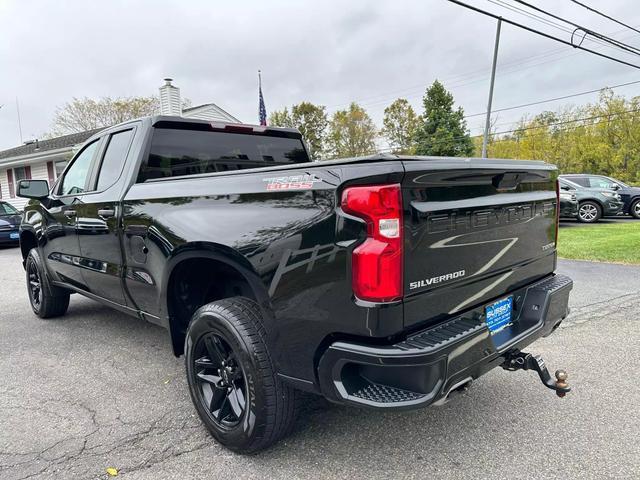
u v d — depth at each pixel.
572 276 6.77
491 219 2.24
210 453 2.42
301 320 2.02
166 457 2.39
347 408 2.87
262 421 2.22
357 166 1.85
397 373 1.86
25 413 2.89
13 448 2.49
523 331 2.47
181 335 2.92
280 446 2.46
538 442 2.46
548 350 3.82
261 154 4.05
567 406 2.86
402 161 1.82
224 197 2.37
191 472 2.26
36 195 4.30
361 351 1.83
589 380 3.24
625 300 5.37
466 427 2.63
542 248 2.77
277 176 2.13
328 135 53.69
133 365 3.67
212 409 2.50
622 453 2.35
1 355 3.94
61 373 3.53
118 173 3.39
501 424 2.66
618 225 13.15
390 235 1.78
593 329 4.35
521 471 2.22
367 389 1.91
